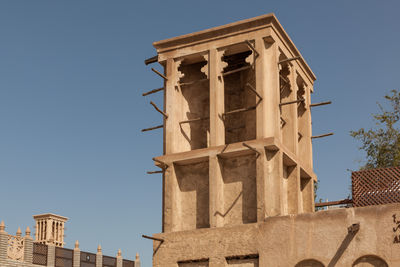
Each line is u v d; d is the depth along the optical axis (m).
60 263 43.91
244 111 23.64
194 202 22.53
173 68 23.62
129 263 50.38
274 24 22.53
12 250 40.16
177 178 22.80
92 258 46.81
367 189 19.84
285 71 23.84
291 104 23.83
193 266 21.27
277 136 21.69
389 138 31.14
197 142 23.75
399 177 19.52
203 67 23.22
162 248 21.81
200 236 21.33
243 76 24.16
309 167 24.64
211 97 22.53
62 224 52.06
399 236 18.34
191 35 23.36
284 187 22.70
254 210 21.41
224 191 22.02
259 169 21.14
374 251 18.56
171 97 23.39
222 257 20.73
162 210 22.56
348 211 19.22
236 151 21.66
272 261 19.94
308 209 23.97
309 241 19.55
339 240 19.12
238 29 22.77
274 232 20.16
